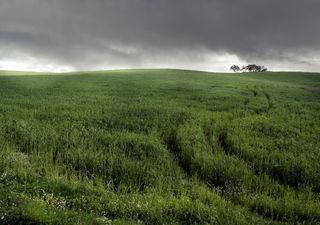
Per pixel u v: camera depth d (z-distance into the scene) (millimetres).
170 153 18391
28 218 9234
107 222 9461
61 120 24594
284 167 16062
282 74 114000
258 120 27672
